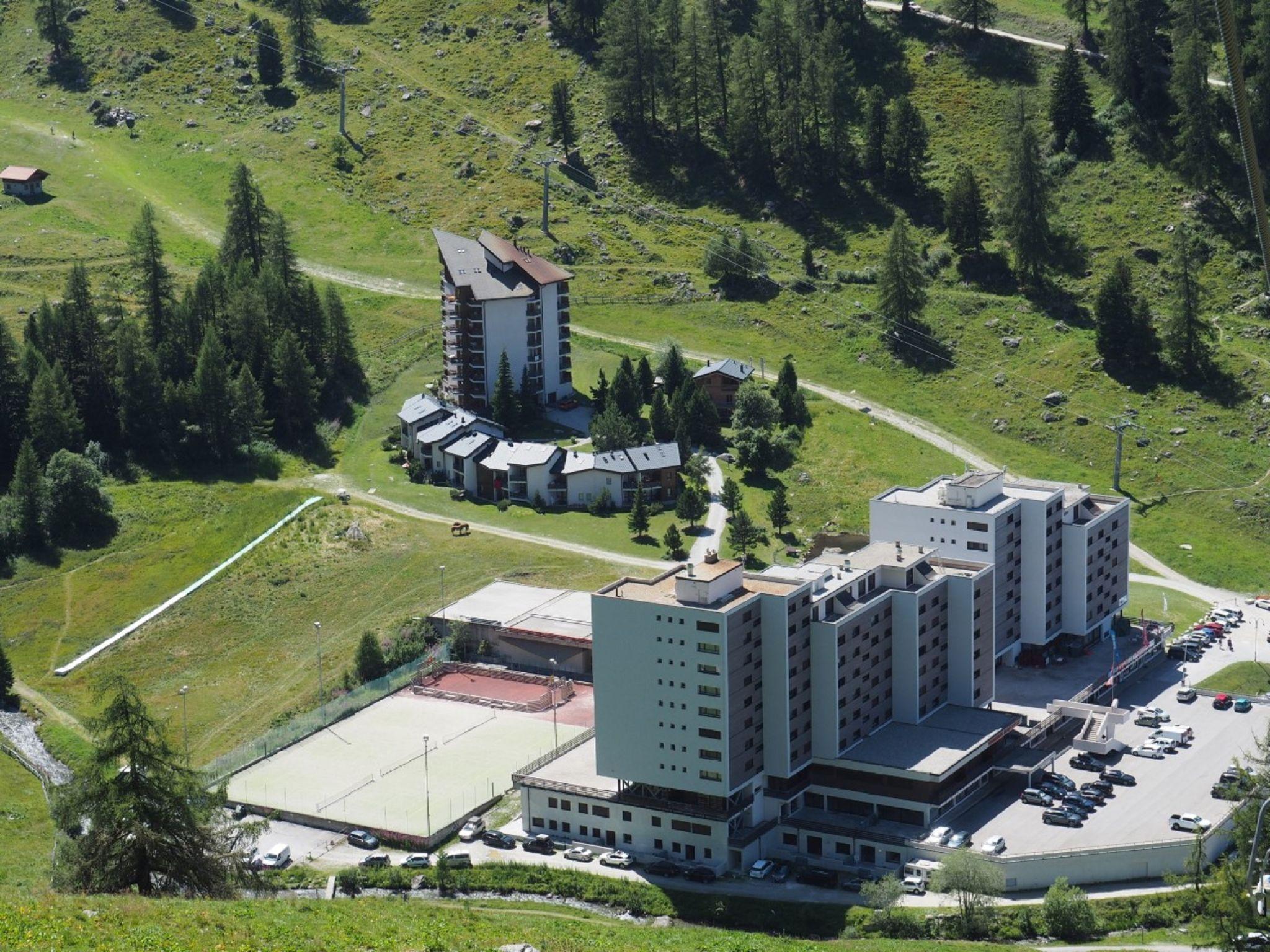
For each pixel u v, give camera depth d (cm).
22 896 12838
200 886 15450
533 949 12938
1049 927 17238
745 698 19175
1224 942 15850
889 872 18700
